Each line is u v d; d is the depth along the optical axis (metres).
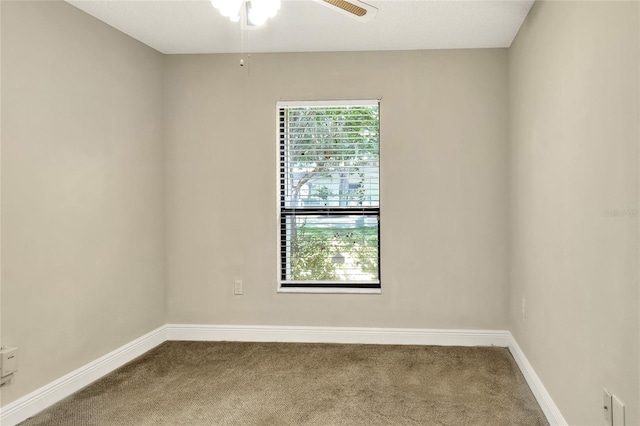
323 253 3.68
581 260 1.87
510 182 3.34
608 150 1.60
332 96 3.54
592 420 1.77
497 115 3.42
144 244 3.38
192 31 3.10
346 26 2.99
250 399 2.56
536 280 2.60
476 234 3.46
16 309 2.29
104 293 2.94
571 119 1.98
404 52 3.49
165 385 2.76
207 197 3.64
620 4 1.50
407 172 3.50
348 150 3.62
